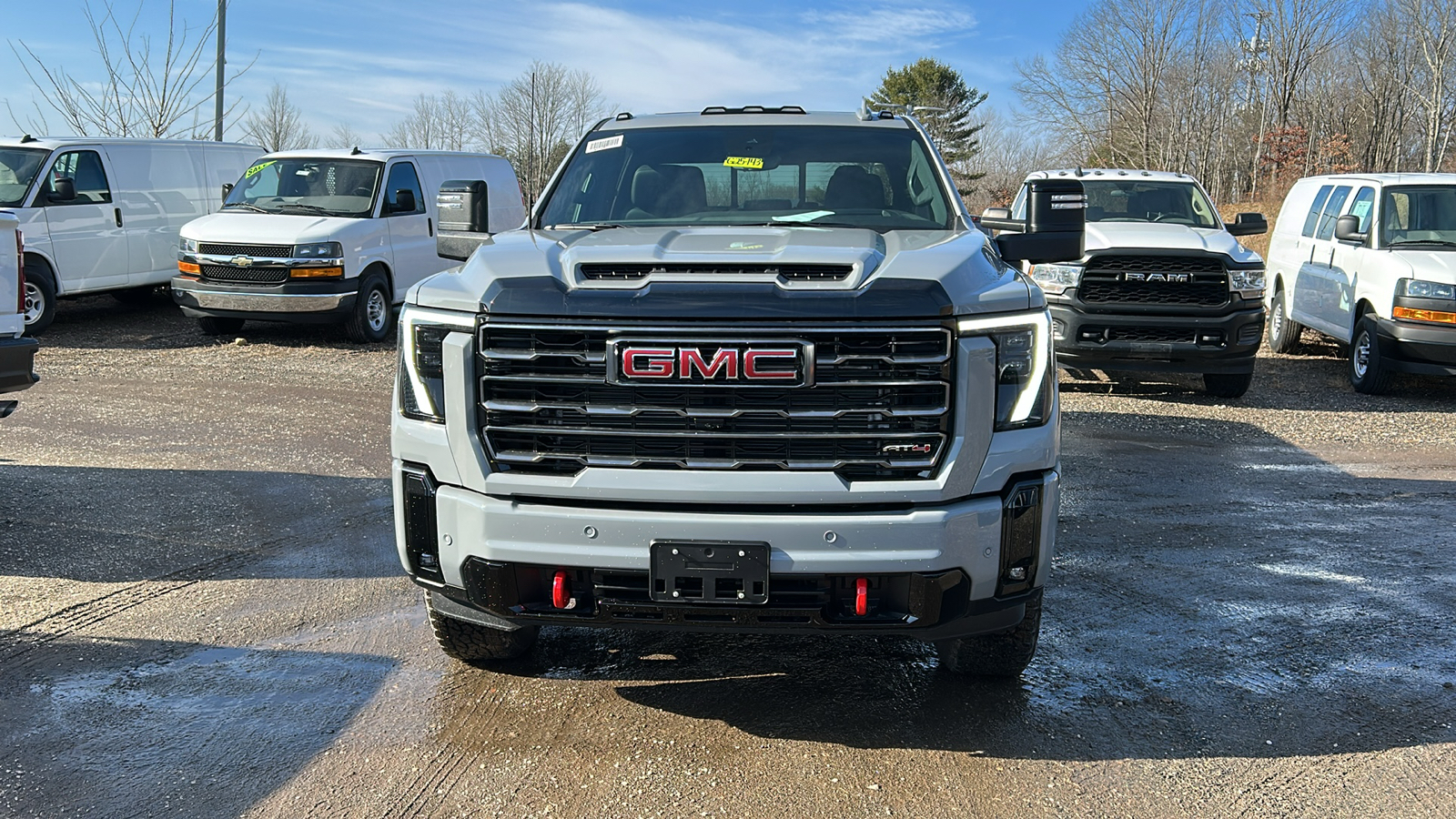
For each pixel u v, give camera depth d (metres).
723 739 3.53
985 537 3.24
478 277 3.37
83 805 3.06
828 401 3.15
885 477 3.21
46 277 13.21
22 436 8.01
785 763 3.37
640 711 3.73
